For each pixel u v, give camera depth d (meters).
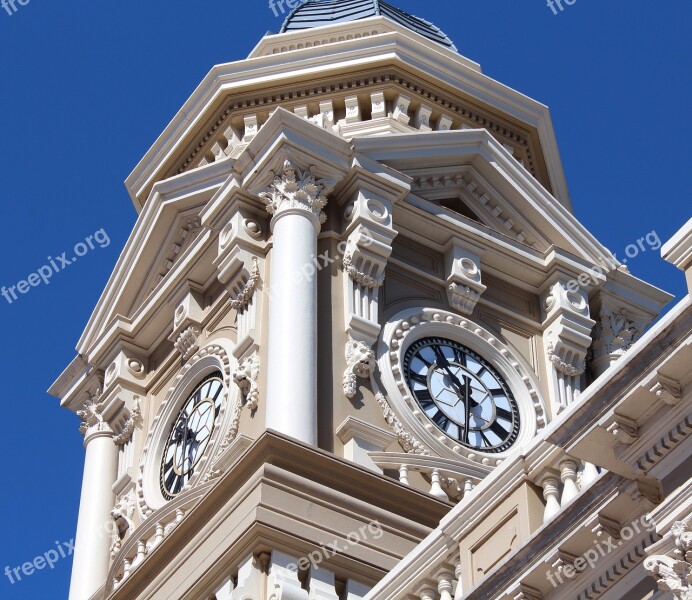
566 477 20.97
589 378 34.69
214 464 30.41
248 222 33.00
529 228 35.31
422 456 30.55
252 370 31.23
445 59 37.22
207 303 34.06
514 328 34.41
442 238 34.31
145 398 35.03
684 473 18.50
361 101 36.47
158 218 35.03
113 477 35.09
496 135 37.91
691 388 18.45
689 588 17.81
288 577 26.94
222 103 36.66
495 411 32.91
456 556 22.09
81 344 36.44
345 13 40.38
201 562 28.09
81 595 33.56
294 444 28.30
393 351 32.19
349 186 33.34
